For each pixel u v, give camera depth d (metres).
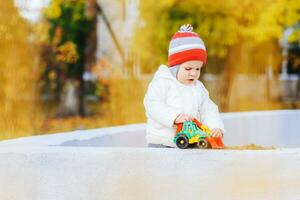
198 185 2.53
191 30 3.12
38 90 13.91
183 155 2.54
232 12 12.70
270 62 16.61
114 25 15.13
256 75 16.58
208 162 2.53
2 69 12.73
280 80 17.59
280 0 12.60
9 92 12.60
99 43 15.32
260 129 4.61
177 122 2.87
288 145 4.80
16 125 11.88
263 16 12.62
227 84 14.32
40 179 2.61
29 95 13.26
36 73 13.68
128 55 14.93
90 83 16.62
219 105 14.36
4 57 12.79
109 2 15.15
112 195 2.57
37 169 2.61
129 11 15.02
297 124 4.87
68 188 2.59
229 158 2.52
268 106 16.59
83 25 15.18
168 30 13.25
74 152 2.59
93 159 2.58
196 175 2.53
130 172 2.56
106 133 3.62
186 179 2.54
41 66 14.15
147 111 3.05
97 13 15.21
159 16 13.27
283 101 17.48
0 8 12.80
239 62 14.59
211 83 14.57
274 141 4.70
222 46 13.20
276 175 2.52
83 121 13.83
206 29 12.90
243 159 2.52
